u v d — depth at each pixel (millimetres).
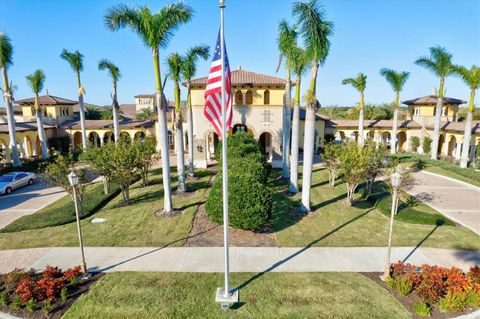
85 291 8617
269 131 29375
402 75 32719
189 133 23578
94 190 19922
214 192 12570
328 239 12141
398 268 9195
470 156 31141
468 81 25688
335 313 7562
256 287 8703
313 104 14094
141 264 10195
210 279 9164
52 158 32375
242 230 12891
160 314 7586
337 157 18859
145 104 67875
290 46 17188
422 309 7496
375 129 40375
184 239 12172
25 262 10508
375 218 14617
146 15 12961
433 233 12773
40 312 7742
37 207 17500
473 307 7785
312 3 12617
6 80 26562
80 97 32344
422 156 33406
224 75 7535
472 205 17078
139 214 15234
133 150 16812
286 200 17484
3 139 31516
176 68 17594
